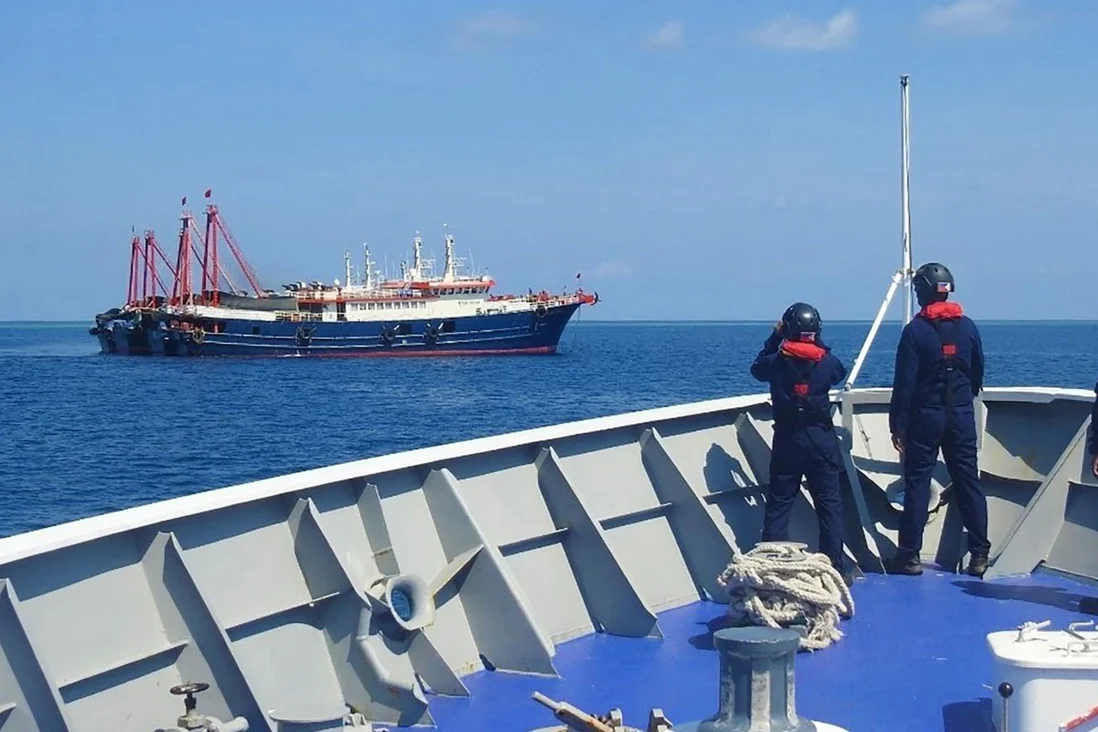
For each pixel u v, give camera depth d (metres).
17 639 4.43
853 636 6.65
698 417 8.26
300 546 5.62
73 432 54.81
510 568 6.64
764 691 4.05
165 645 4.98
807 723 4.12
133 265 118.00
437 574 6.22
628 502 7.44
